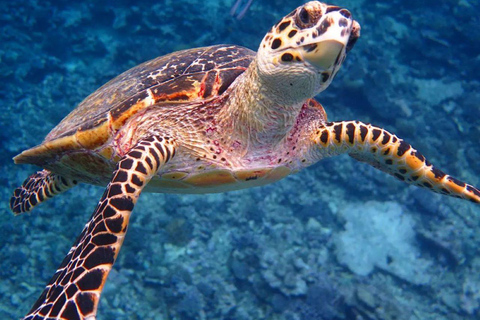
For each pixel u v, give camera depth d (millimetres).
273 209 2336
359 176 2543
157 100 722
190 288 1875
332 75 607
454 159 2699
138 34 3295
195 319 1793
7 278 1852
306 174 2561
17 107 2607
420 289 2166
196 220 2166
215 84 738
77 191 2215
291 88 616
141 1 3426
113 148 742
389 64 3291
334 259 2213
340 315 1862
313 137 792
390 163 814
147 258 1952
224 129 717
